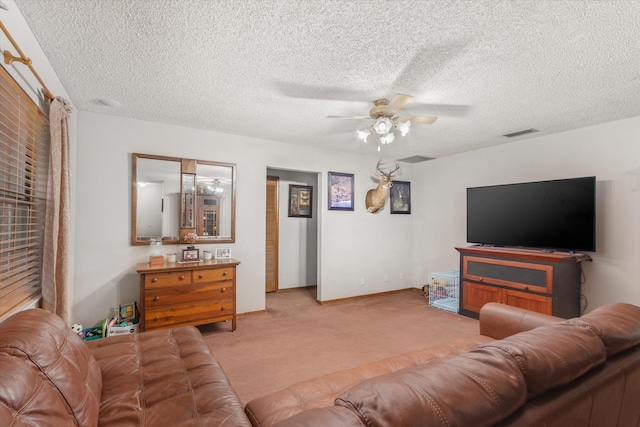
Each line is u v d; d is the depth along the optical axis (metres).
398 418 0.68
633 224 3.12
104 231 3.11
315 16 1.62
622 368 1.09
